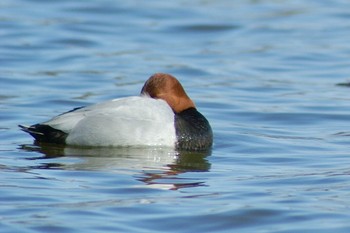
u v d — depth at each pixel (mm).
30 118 16188
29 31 24734
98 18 26688
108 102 13680
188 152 13641
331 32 25719
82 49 23234
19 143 13969
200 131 13750
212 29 25969
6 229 9836
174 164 12930
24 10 27250
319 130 15758
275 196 11281
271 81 20266
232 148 14141
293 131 15625
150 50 23422
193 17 27109
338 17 27578
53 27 25281
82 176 12070
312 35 25344
